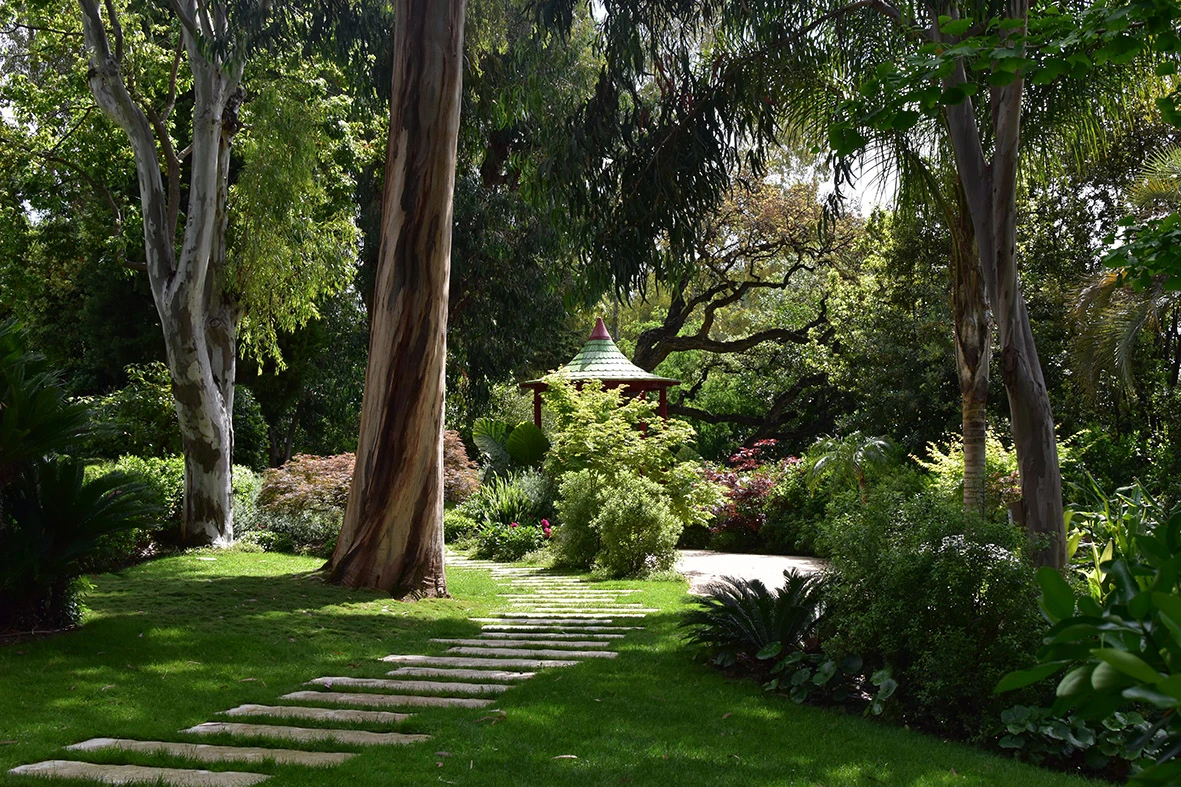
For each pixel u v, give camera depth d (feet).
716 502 45.21
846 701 18.47
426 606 28.84
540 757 13.89
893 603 17.60
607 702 17.48
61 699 16.75
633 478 41.93
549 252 59.77
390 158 30.63
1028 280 53.47
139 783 12.00
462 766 13.30
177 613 25.27
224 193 41.45
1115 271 38.34
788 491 49.08
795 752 14.73
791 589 21.01
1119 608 4.00
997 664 16.39
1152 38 13.66
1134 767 14.47
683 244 29.22
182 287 39.29
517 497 51.39
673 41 27.94
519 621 27.25
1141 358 46.26
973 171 22.80
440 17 30.17
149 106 41.45
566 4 29.37
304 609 26.68
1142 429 48.75
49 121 44.70
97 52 37.65
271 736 14.74
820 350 69.51
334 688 18.51
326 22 36.96
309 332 70.69
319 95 40.86
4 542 21.07
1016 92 20.92
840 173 27.12
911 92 14.02
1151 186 37.24
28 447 20.89
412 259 30.27
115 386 67.10
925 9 23.85
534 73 36.65
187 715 16.15
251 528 46.32
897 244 58.70
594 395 50.88
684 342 88.38
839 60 27.02
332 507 47.65
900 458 49.60
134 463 40.93
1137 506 24.79
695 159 27.37
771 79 26.63
